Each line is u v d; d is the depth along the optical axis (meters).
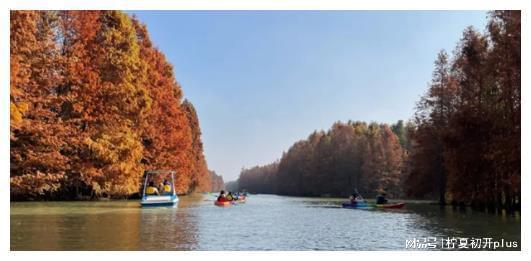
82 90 41.12
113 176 43.50
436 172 54.84
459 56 47.12
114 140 43.22
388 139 108.75
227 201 50.34
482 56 38.09
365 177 109.50
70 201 44.09
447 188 50.12
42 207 34.31
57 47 39.84
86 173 42.19
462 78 44.75
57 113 41.12
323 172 134.75
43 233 19.47
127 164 43.81
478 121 35.44
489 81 36.28
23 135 38.72
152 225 23.69
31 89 37.19
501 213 35.88
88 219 25.45
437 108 53.59
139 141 48.53
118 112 44.00
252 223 27.42
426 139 54.31
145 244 17.41
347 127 138.38
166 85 60.66
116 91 43.19
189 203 53.50
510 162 31.20
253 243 18.80
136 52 46.06
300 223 28.05
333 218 32.66
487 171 35.59
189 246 17.39
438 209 44.91
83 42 42.12
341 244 18.91
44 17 39.16
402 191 103.12
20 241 17.41
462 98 41.78
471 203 45.84
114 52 43.81
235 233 21.84
